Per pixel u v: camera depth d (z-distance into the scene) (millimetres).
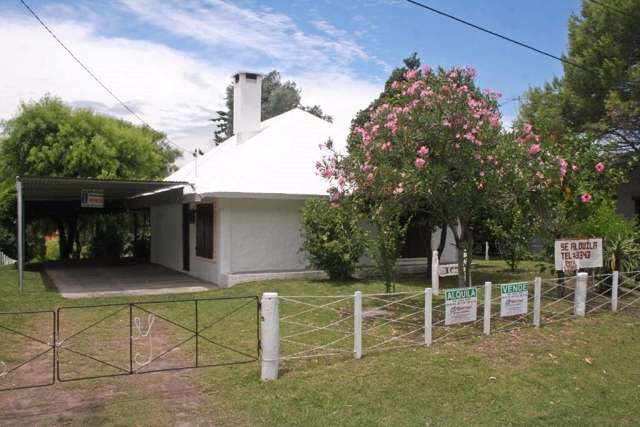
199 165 19500
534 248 21047
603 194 11297
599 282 11195
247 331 8719
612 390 6488
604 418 5656
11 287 14000
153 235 22438
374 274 14961
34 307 11039
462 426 5266
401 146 9023
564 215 11320
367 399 5777
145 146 27578
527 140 9484
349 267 14234
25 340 8203
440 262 17500
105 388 6031
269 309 6234
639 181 19750
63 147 24422
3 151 24656
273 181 14898
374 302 11273
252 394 5824
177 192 15578
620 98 17547
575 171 10836
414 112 8961
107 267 20219
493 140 9023
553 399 6082
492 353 7457
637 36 17438
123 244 27828
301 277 14773
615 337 8656
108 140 25984
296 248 15195
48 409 5426
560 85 20062
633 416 5750
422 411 5562
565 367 7102
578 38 18719
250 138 18172
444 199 9297
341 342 7949
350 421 5234
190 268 17188
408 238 16781
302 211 14406
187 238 17625
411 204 10102
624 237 12672
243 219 14555
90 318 9883
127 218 28375
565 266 10375
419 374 6535
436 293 12266
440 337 8180
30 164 24406
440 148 9023
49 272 18375
